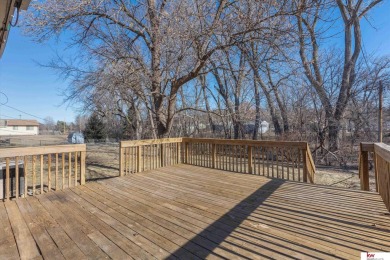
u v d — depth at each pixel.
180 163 6.90
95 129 23.20
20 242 2.34
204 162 6.45
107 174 8.00
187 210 3.21
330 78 11.51
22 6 2.43
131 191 4.12
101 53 7.10
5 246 2.27
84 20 7.47
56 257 2.09
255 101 12.62
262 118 13.48
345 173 8.00
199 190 4.18
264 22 6.01
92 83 7.08
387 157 2.70
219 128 14.58
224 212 3.13
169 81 7.79
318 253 2.10
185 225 2.73
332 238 2.37
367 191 4.02
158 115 8.09
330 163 10.38
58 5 6.73
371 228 2.58
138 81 7.11
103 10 7.27
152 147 6.22
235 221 2.83
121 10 7.35
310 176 5.07
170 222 2.81
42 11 6.84
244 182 4.76
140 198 3.74
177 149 6.91
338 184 6.58
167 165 6.56
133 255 2.12
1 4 2.37
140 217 2.97
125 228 2.66
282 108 12.38
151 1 7.00
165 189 4.25
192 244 2.30
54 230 2.61
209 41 6.75
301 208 3.24
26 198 3.70
